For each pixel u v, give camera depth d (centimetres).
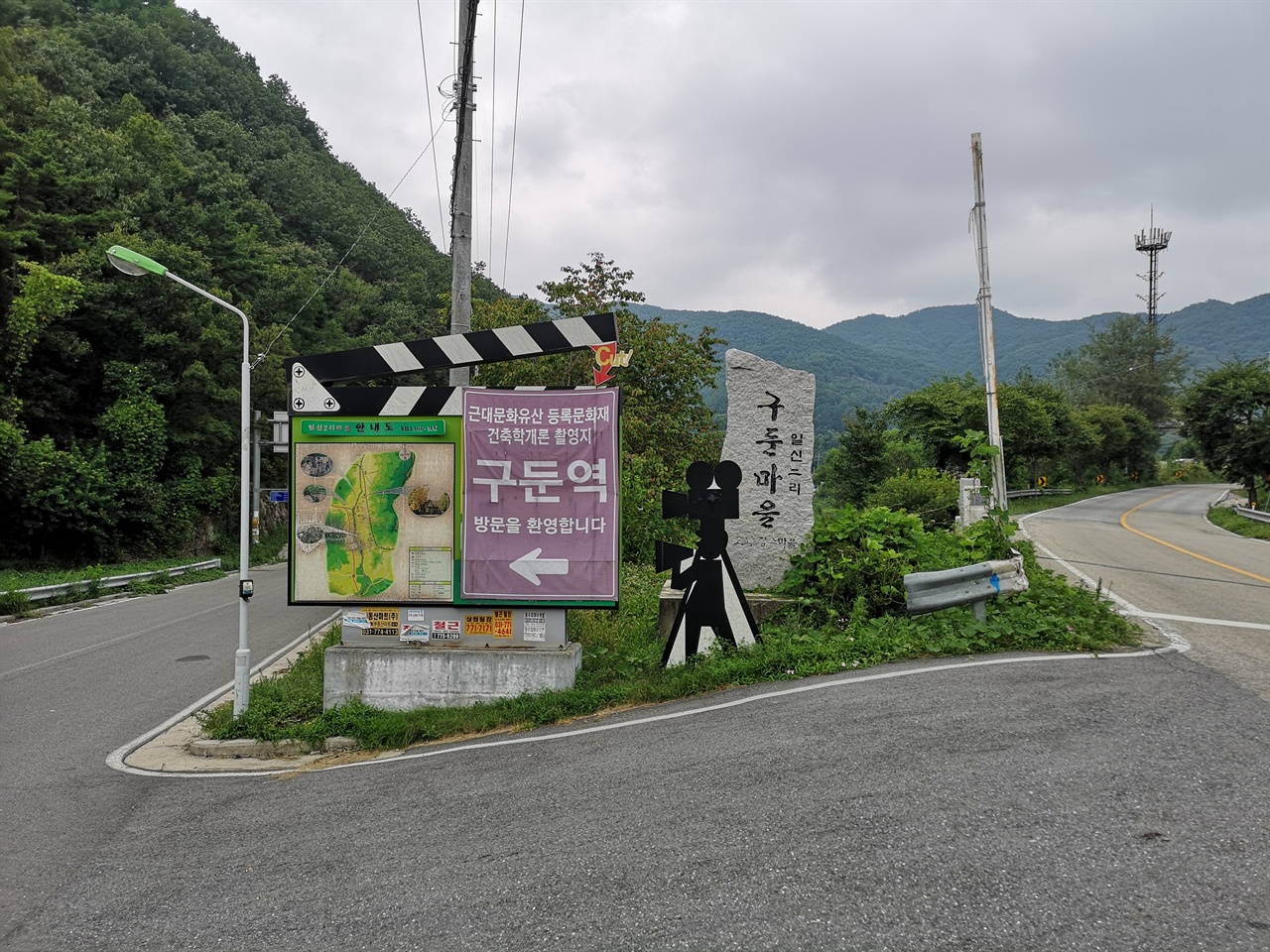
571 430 764
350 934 361
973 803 432
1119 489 6328
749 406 1031
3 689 1015
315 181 7531
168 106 6694
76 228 3200
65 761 705
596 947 330
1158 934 312
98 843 504
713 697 710
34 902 418
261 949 355
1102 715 564
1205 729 532
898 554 902
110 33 6981
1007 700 607
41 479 2497
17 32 4991
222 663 1180
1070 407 5622
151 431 3009
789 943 321
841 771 493
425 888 400
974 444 1074
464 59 1041
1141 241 7706
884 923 329
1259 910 325
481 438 766
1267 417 3181
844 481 3491
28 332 2564
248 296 4131
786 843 405
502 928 352
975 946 311
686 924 341
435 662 755
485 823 477
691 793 485
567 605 761
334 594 771
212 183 3991
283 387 3884
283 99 9831
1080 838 390
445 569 771
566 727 682
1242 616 959
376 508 772
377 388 770
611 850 419
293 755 707
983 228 1798
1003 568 836
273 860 456
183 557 3200
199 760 703
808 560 954
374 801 542
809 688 690
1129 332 7612
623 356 1095
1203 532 2664
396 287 6812
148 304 3102
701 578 814
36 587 1911
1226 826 396
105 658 1230
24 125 3412
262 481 4284
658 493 1792
